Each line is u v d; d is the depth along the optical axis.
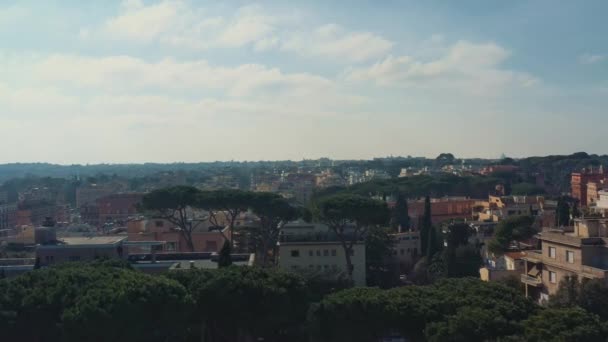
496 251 102.62
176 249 113.88
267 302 52.25
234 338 56.50
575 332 39.03
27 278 53.19
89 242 78.25
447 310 47.31
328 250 93.44
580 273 62.25
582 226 66.25
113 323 45.75
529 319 42.78
